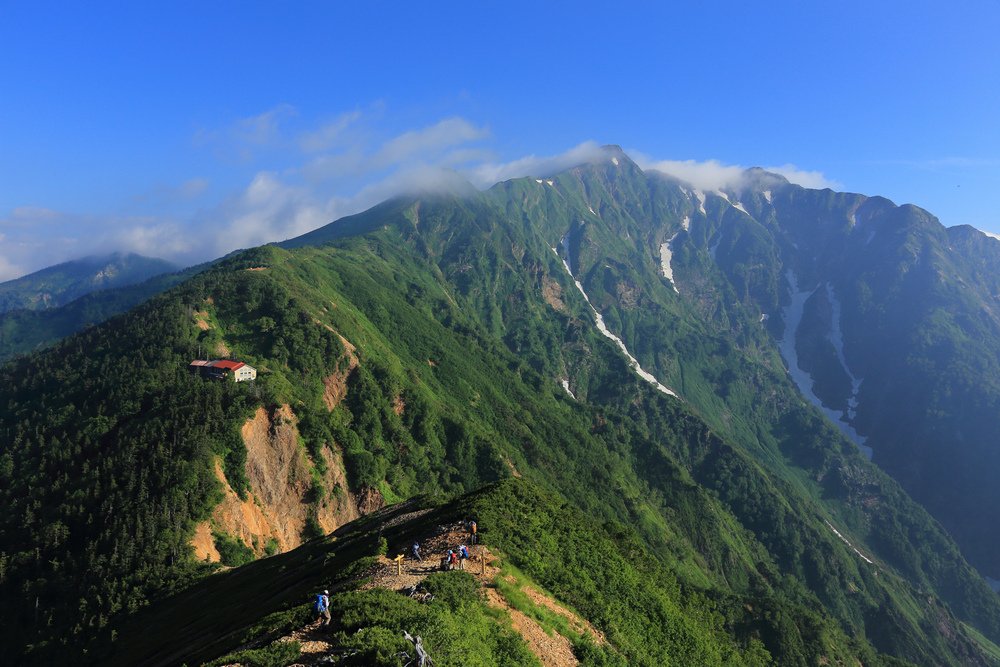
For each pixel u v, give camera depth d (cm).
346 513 11419
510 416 18725
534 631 3045
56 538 8544
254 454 10469
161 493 9012
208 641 4200
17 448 10350
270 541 10006
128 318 13775
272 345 13200
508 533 4419
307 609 2878
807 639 9906
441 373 18625
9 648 7450
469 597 2981
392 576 3388
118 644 6581
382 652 2116
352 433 12662
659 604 4841
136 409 10638
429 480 13938
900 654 17775
